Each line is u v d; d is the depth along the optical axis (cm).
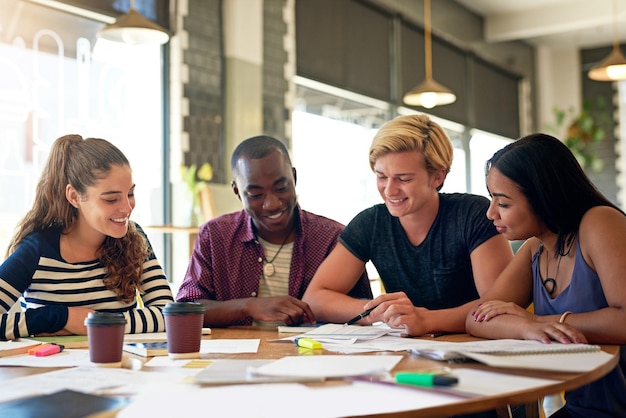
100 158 186
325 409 91
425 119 196
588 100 1028
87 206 187
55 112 462
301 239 225
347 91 691
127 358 135
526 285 179
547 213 159
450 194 208
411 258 203
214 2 552
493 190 165
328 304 199
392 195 193
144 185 512
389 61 750
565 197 159
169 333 135
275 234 224
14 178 438
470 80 884
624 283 146
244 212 230
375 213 211
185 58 527
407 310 169
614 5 826
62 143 192
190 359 133
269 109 588
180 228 448
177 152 519
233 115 553
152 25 398
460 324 173
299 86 648
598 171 1008
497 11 886
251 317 197
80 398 98
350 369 110
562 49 1046
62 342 157
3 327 168
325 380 106
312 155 658
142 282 203
